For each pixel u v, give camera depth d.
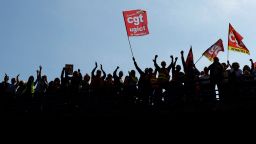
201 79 17.62
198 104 17.50
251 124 16.73
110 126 18.50
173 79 18.53
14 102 20.34
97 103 19.09
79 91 19.67
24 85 21.23
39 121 19.30
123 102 18.88
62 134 19.25
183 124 17.53
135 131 18.28
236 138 16.98
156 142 18.02
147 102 18.52
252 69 19.00
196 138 17.53
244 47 20.17
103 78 19.89
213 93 17.36
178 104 17.89
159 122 17.77
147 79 18.73
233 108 16.56
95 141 18.78
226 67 19.12
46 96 19.95
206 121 17.23
